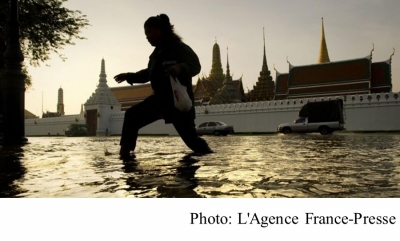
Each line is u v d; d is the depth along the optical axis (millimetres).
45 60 18484
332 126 24375
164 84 4383
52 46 17969
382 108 32938
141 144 9609
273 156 4566
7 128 8203
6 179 2609
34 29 16562
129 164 3596
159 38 4309
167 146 7996
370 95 33531
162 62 4375
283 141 11203
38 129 64000
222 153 4988
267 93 60719
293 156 4582
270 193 2045
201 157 4355
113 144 9539
